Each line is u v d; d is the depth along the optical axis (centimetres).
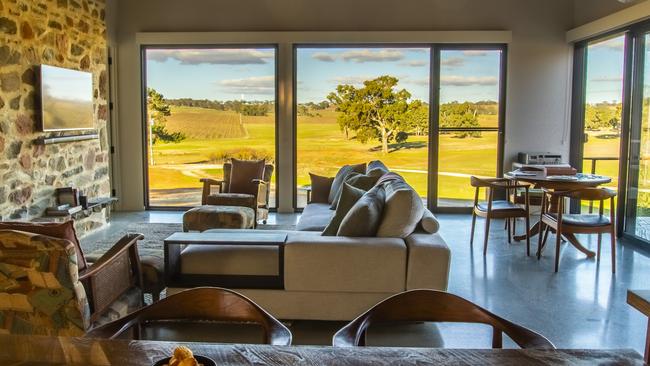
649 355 194
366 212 338
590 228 451
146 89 728
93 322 262
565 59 696
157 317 167
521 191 663
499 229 624
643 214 547
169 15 705
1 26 447
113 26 702
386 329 328
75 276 241
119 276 292
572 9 689
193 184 740
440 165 725
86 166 600
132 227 625
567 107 703
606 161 625
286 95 708
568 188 506
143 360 130
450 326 334
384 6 694
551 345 149
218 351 134
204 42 698
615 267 457
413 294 167
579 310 361
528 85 701
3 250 236
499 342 164
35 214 499
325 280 327
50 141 515
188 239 332
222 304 167
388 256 324
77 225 564
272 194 731
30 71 490
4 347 138
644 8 523
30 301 243
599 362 130
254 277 339
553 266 468
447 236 587
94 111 620
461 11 693
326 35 691
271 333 154
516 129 707
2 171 451
